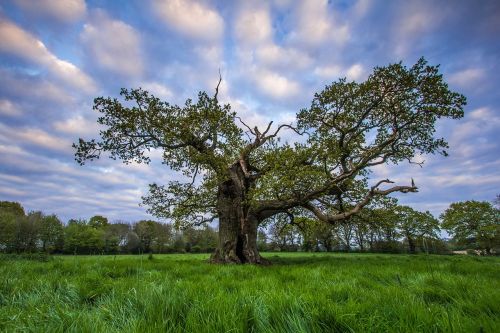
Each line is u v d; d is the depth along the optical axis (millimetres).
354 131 20719
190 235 69312
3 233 50250
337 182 18562
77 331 2801
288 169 16500
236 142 20703
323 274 7613
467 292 4633
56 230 58625
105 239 57594
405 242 56844
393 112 19266
